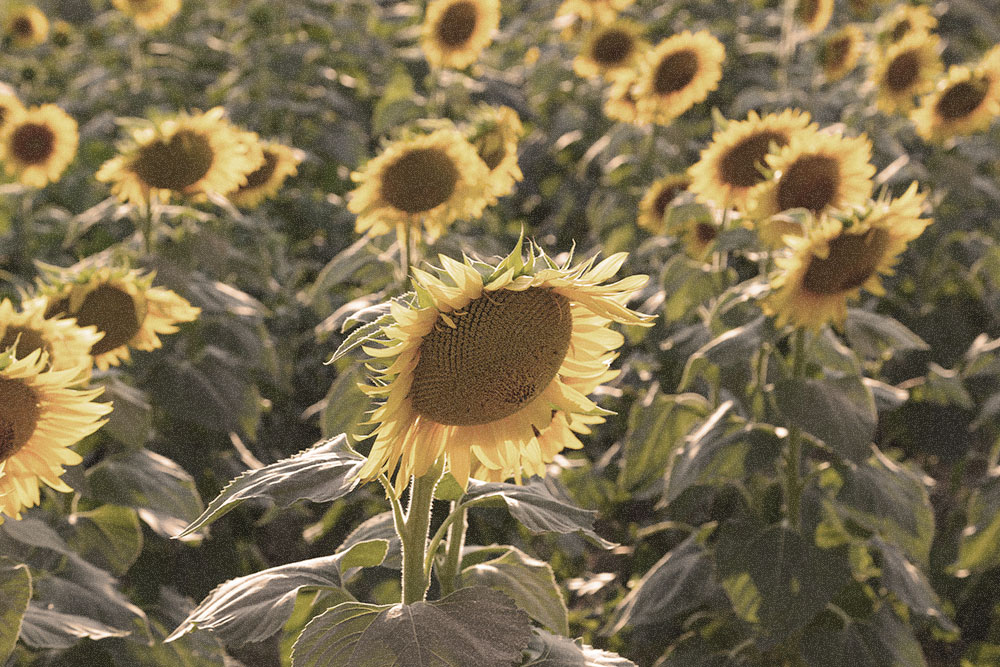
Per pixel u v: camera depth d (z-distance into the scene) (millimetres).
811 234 2596
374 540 1997
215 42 8789
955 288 5508
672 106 4586
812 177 2975
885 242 2646
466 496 2020
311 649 1641
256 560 4262
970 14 7988
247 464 4230
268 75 7160
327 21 7871
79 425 1929
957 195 5246
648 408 3713
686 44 4480
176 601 3695
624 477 3703
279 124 7266
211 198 3824
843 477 3170
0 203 5770
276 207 6574
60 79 9250
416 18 8773
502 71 8898
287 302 5590
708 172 3447
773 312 2742
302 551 4789
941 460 4742
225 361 3945
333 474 1817
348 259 3645
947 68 7695
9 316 2352
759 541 3168
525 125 7527
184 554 3885
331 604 2139
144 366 3725
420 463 1690
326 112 7375
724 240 3131
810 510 3236
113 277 2840
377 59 8109
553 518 1900
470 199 3219
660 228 4777
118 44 8891
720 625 3561
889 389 3322
